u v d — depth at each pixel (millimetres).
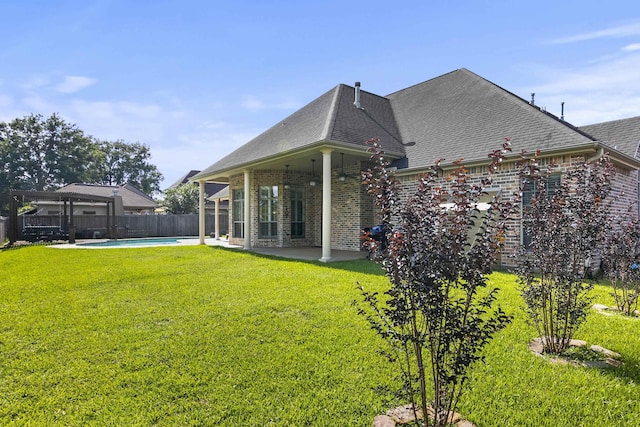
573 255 4934
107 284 9148
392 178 3260
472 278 2889
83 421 3336
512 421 3297
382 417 3346
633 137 16469
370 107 17562
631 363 4504
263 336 5375
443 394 3256
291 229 19047
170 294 7996
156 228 31734
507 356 4625
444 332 2893
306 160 15641
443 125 14969
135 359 4605
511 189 11133
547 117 11867
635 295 6754
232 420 3340
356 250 16375
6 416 3404
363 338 5242
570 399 3650
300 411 3465
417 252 2809
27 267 12281
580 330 5629
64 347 5027
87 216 29438
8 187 52594
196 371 4273
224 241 23625
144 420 3336
